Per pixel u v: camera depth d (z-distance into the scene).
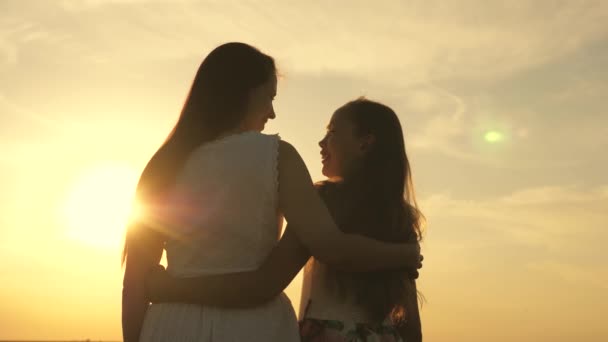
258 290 1.97
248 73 2.13
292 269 2.03
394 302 2.46
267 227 2.02
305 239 2.01
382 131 2.70
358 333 2.42
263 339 1.99
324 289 2.48
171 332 1.97
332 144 2.76
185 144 2.09
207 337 1.95
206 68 2.14
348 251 2.07
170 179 2.08
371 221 2.48
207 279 1.96
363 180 2.59
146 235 2.09
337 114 2.79
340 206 2.48
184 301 1.99
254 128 2.18
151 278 2.05
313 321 2.48
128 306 2.08
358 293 2.44
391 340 2.50
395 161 2.68
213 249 1.99
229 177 2.00
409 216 2.62
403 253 2.25
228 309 1.98
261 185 2.00
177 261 2.03
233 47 2.15
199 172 2.04
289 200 2.02
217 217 1.99
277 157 2.04
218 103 2.10
